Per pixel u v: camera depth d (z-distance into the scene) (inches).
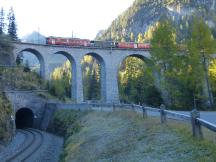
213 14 7283.5
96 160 705.6
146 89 2108.8
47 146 1332.4
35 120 2203.5
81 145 963.3
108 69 2736.2
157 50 1802.4
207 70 1732.3
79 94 2603.3
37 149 1275.8
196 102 1769.2
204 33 1707.7
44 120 2142.0
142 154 582.6
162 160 506.3
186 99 1769.2
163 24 1824.6
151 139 654.5
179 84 1800.0
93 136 994.1
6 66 2475.4
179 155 499.8
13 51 2524.6
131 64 3671.3
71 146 1063.6
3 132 1425.9
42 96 2333.9
